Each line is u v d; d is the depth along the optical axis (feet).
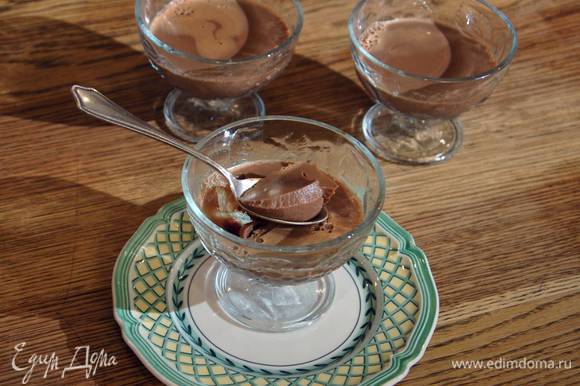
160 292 1.62
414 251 1.71
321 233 1.60
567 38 2.18
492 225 1.80
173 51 1.82
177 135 1.92
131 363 1.55
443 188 1.86
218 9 2.03
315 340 1.59
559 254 1.76
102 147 1.88
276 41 1.98
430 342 1.61
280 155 1.73
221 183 1.67
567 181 1.89
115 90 1.99
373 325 1.61
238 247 1.49
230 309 1.62
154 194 1.80
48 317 1.61
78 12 2.13
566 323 1.66
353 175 1.68
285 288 1.66
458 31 2.05
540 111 2.03
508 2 2.26
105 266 1.69
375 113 2.01
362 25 2.02
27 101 1.94
